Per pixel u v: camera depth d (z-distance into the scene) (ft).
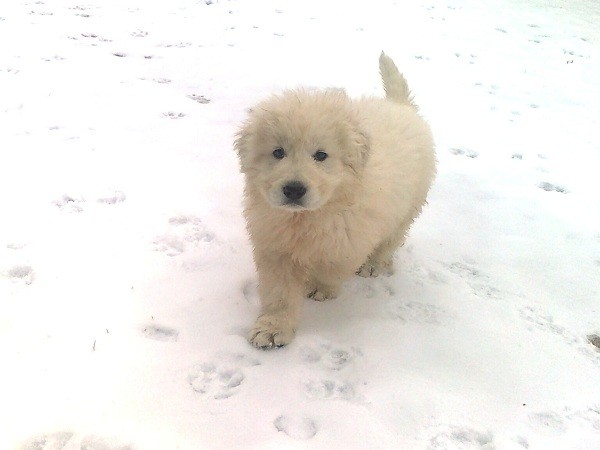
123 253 2.93
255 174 2.42
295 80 5.47
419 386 2.36
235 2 7.91
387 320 2.74
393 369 2.44
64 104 4.45
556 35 8.15
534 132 5.08
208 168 3.82
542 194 4.07
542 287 3.11
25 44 5.56
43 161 3.66
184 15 7.13
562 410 2.34
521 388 2.42
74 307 2.54
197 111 4.62
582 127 5.29
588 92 6.15
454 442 2.14
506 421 2.25
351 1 8.63
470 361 2.53
